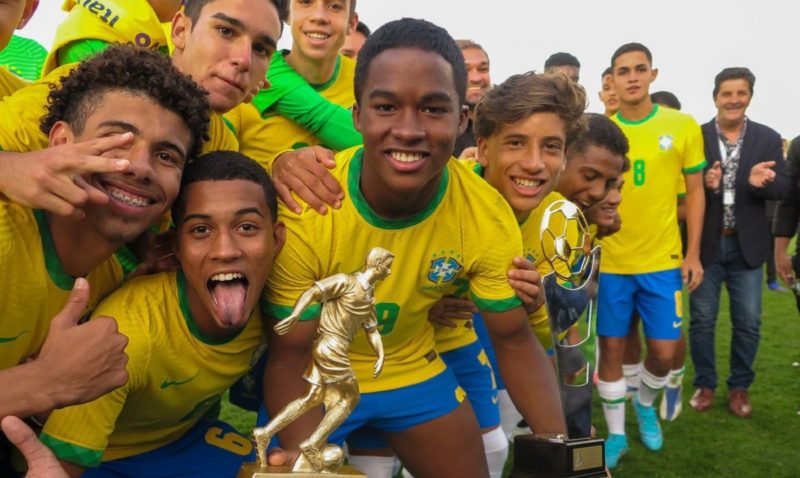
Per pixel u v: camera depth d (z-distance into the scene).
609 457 5.07
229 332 2.39
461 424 2.99
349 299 2.08
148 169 2.01
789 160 6.10
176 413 2.48
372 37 2.34
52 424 2.12
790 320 10.54
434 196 2.57
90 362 1.89
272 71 3.51
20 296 2.09
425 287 2.71
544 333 3.21
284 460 2.21
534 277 2.73
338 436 2.83
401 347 2.95
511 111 3.03
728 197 6.21
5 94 2.76
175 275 2.36
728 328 10.25
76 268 2.18
